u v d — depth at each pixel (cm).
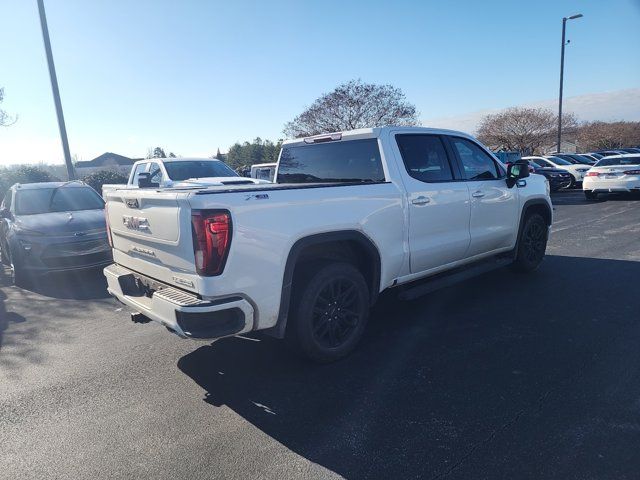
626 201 1544
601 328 449
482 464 265
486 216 545
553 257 755
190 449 295
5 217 823
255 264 338
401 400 339
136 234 391
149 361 432
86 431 322
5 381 406
